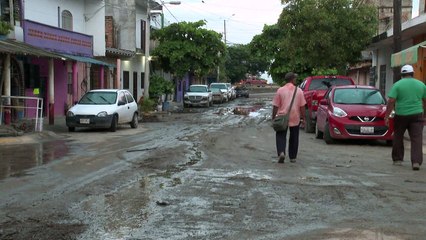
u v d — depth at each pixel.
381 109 13.20
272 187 7.67
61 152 11.92
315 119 16.47
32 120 18.22
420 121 9.33
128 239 5.22
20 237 5.26
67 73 25.69
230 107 38.25
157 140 14.62
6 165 9.88
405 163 10.09
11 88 20.45
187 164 9.91
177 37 38.47
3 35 18.47
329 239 5.21
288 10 22.27
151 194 7.24
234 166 9.64
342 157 10.92
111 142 14.21
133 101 20.23
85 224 5.74
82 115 17.61
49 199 6.93
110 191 7.45
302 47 22.28
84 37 25.80
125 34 34.88
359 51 22.73
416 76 19.64
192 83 57.41
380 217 6.02
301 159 10.57
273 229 5.57
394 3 15.30
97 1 28.09
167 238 5.26
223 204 6.66
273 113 10.16
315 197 7.02
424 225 5.68
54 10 24.28
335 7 22.00
